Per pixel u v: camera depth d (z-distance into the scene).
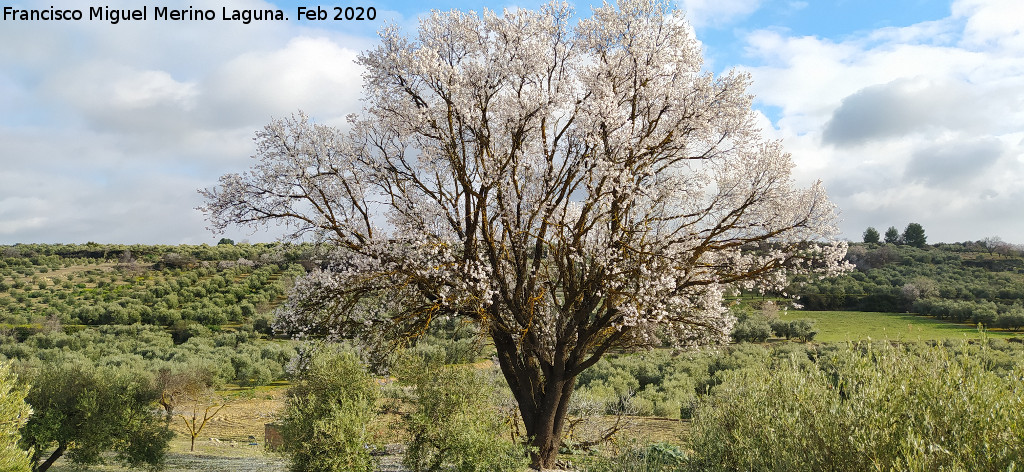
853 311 70.12
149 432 17.06
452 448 13.35
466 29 15.82
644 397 31.55
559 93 15.98
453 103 14.75
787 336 55.84
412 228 15.76
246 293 91.56
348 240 15.46
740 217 15.02
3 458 9.33
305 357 15.70
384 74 15.61
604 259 14.29
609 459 11.27
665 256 14.63
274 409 37.16
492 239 15.19
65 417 15.91
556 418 16.03
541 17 16.41
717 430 8.48
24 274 104.75
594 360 15.61
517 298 15.62
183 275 103.38
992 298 73.62
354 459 12.89
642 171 15.14
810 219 14.48
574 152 15.79
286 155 15.30
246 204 15.14
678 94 15.77
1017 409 4.93
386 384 17.83
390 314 15.94
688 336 17.16
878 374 6.05
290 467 13.49
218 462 19.25
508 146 15.54
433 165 15.80
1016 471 4.51
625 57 15.91
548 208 15.16
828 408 6.25
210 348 60.56
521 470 13.48
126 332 70.12
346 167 15.60
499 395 18.08
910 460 4.76
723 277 14.86
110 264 115.56
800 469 5.99
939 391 5.52
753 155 14.99
